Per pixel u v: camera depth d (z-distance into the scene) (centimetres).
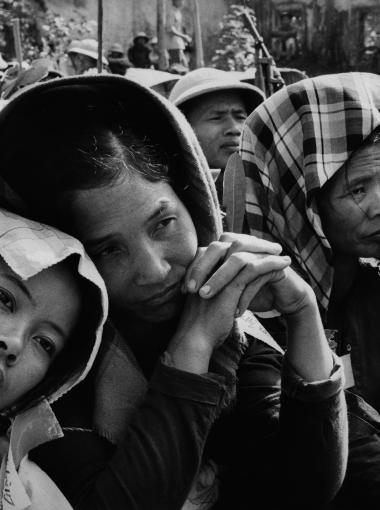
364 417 162
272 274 127
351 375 181
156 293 125
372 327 184
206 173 135
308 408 130
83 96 129
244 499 144
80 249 116
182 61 1054
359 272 190
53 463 124
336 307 188
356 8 1656
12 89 295
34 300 113
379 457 156
